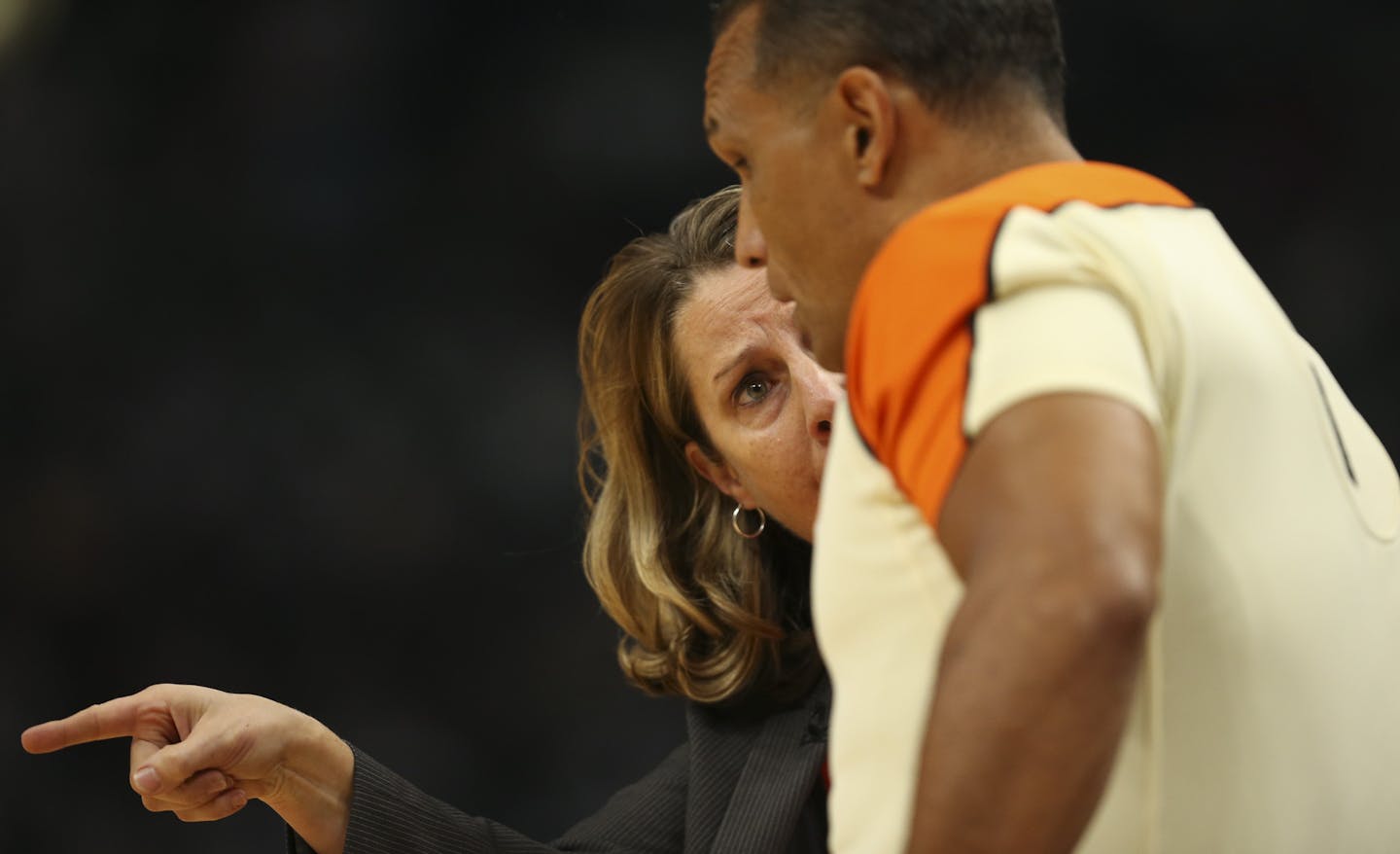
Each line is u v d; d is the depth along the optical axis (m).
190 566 25.52
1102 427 2.58
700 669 6.41
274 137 28.00
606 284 6.55
